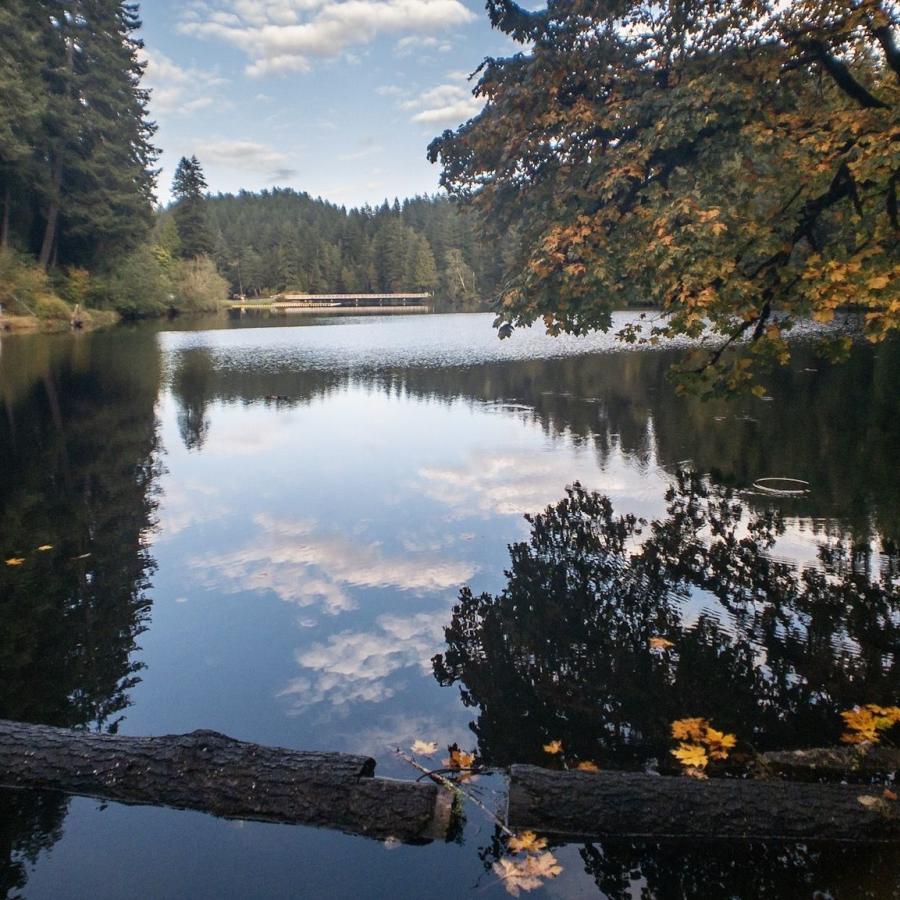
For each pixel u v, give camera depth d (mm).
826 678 3365
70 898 2109
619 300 5117
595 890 2115
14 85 28391
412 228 99562
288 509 6504
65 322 34219
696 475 7227
